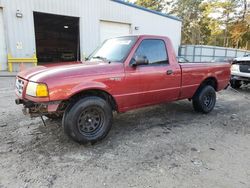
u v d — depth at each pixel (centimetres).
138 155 319
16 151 321
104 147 342
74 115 320
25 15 1264
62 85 305
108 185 248
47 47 2525
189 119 490
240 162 307
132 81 376
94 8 1543
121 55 385
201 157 317
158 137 385
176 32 2167
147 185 250
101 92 356
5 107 532
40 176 262
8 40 1231
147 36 406
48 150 326
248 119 505
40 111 308
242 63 822
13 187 241
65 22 2123
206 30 4531
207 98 532
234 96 775
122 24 1728
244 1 3734
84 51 1559
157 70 411
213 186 252
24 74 345
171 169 284
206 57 2270
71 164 290
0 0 1169
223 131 424
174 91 452
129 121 466
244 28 3594
